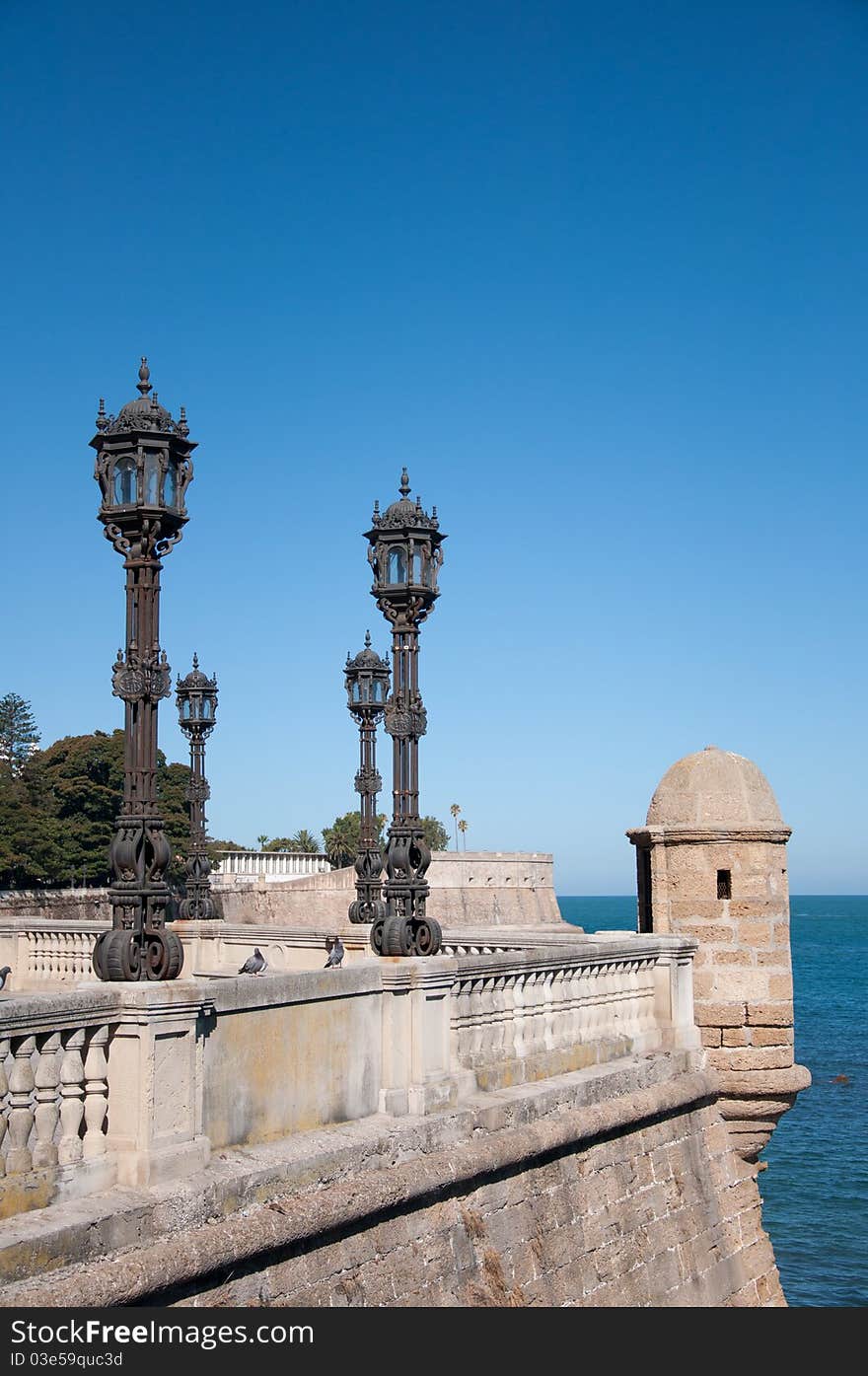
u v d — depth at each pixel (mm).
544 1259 10992
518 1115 11055
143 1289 7176
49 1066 7430
